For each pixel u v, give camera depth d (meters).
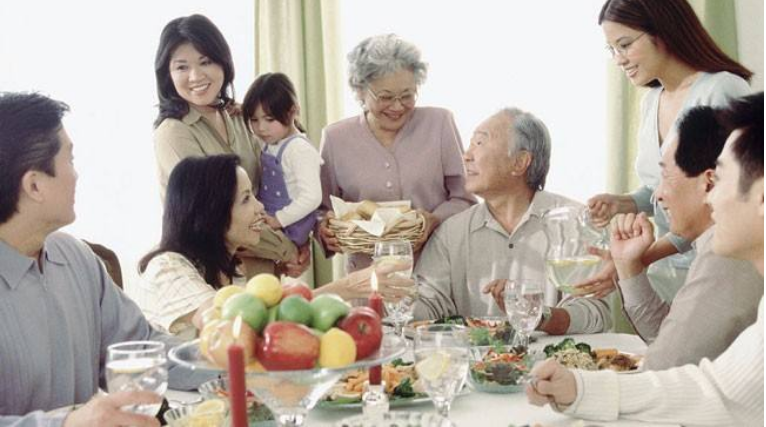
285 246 2.92
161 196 2.87
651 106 2.65
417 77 2.79
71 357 1.81
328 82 3.82
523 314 1.91
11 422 1.45
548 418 1.59
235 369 1.16
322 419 1.60
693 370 1.59
